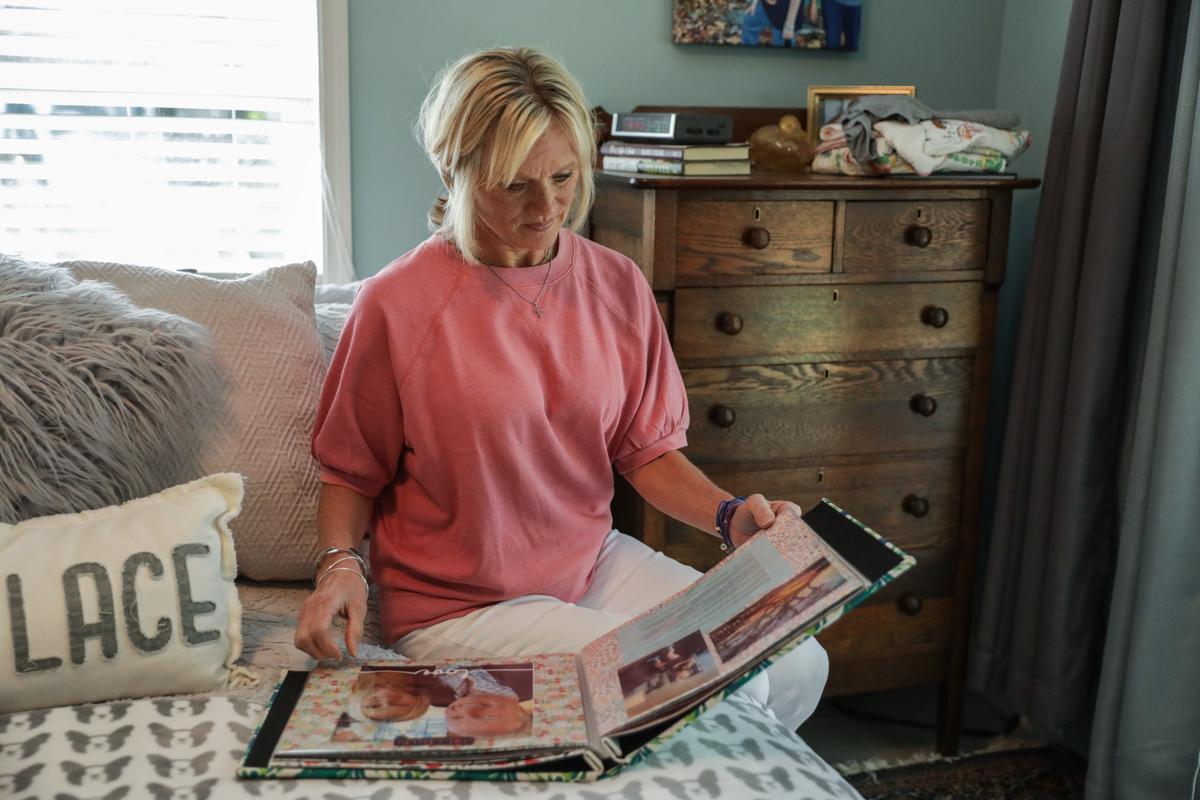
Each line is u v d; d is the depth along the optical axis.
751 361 1.97
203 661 1.20
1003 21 2.50
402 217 2.25
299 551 1.52
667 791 1.00
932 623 2.20
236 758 1.04
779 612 1.03
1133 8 1.84
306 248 2.20
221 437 1.49
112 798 0.97
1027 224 2.44
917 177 1.99
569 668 1.17
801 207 1.93
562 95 1.35
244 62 2.08
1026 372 2.15
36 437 1.30
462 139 1.35
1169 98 1.91
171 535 1.20
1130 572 1.87
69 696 1.15
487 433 1.40
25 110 2.00
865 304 2.01
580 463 1.52
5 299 1.38
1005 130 2.06
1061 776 2.19
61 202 2.05
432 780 1.00
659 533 1.98
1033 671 2.16
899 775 2.18
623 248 2.00
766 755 1.08
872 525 2.12
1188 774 1.84
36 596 1.13
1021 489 2.19
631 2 2.26
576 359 1.48
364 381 1.42
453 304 1.43
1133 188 1.89
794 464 2.04
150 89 2.04
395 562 1.48
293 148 2.14
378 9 2.13
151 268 1.62
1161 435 1.78
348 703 1.10
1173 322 1.75
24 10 1.96
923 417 2.10
